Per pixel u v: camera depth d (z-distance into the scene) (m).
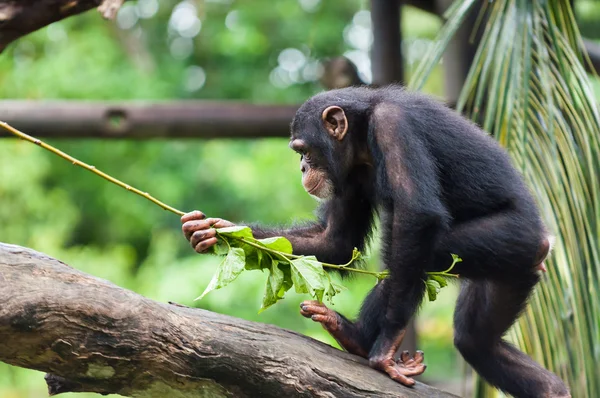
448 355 27.67
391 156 9.35
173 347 7.46
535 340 10.97
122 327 7.17
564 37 12.02
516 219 9.61
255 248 8.24
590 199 11.09
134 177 30.19
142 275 26.41
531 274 9.71
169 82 31.92
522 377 10.27
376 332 9.12
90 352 7.08
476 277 9.64
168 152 30.34
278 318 23.55
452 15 12.25
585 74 11.48
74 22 31.95
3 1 11.52
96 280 7.29
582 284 10.84
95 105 16.36
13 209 27.19
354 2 33.22
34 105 16.23
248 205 27.73
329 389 8.17
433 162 9.64
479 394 11.80
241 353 7.79
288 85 33.84
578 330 10.78
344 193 10.55
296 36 32.84
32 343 6.89
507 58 11.52
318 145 10.40
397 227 8.97
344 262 10.66
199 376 7.64
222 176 28.20
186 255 29.30
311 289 7.95
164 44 35.28
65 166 30.84
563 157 11.18
